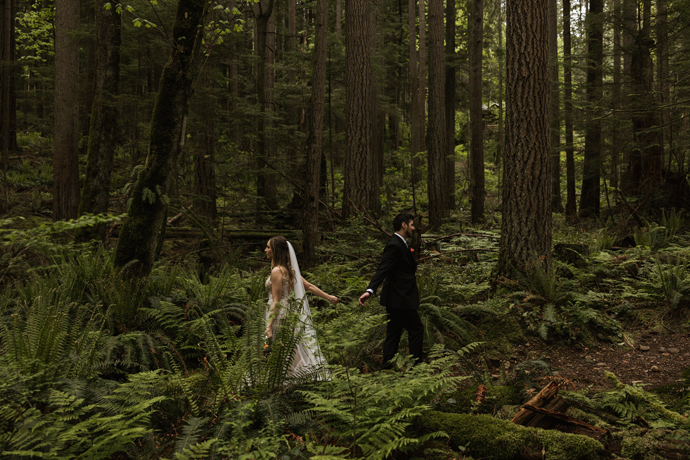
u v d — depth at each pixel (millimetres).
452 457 3098
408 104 28109
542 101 6809
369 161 11938
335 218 12609
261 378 3494
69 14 9594
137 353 4496
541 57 6758
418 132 20234
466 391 4035
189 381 3973
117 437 2916
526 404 3504
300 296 4340
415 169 19438
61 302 4227
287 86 13781
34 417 2809
